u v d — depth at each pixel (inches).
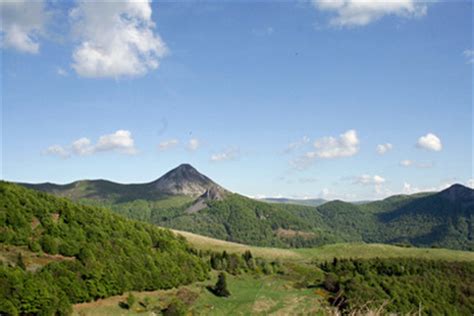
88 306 3540.8
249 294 4055.1
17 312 2938.0
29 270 3425.2
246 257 5915.4
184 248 5718.5
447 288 4207.7
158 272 4335.6
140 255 4468.5
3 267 3164.4
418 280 4335.6
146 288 4143.7
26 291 3029.0
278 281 4722.0
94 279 3690.9
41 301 3073.3
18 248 3937.0
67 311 3216.0
